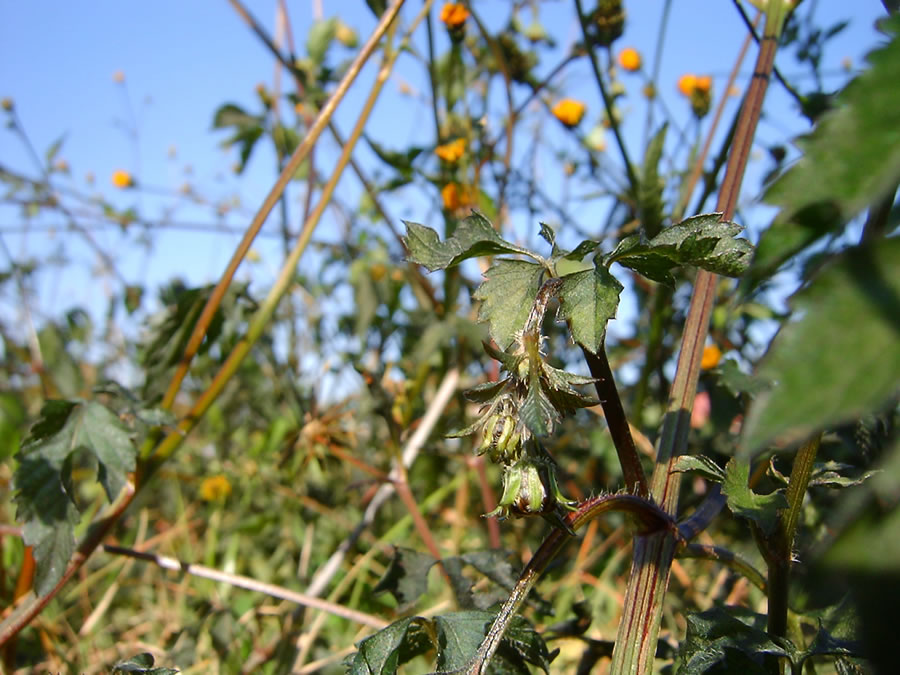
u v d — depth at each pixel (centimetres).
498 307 15
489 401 14
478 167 37
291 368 40
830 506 22
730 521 30
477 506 41
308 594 31
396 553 24
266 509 42
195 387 48
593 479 37
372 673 15
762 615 18
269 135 42
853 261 6
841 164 6
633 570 15
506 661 19
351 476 41
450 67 38
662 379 33
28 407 47
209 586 36
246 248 26
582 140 38
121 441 22
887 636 5
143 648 31
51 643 30
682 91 36
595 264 14
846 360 6
